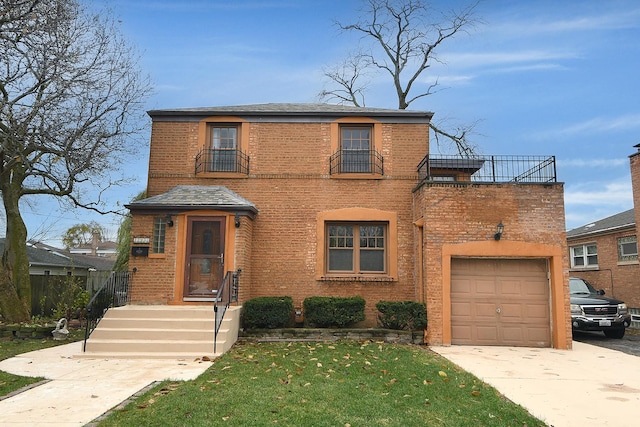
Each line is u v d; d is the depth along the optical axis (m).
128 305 11.16
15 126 10.98
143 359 8.54
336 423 4.90
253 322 11.02
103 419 4.97
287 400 5.66
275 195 12.62
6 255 12.56
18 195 13.02
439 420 5.18
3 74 11.52
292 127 12.94
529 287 11.09
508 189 11.07
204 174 12.70
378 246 12.61
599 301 13.20
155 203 11.36
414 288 12.20
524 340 10.88
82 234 35.94
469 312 11.00
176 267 11.34
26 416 5.09
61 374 7.24
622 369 8.27
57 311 14.54
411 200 12.56
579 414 5.61
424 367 7.92
